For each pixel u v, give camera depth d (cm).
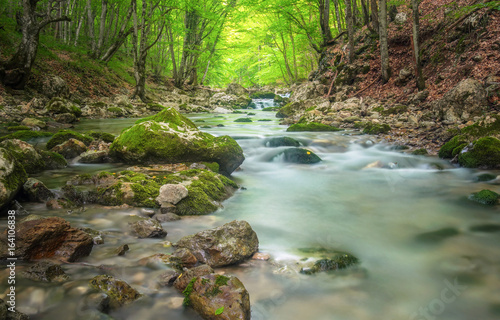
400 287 250
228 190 480
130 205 382
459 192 497
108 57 2273
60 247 255
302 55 3362
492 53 1059
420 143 824
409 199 471
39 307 191
